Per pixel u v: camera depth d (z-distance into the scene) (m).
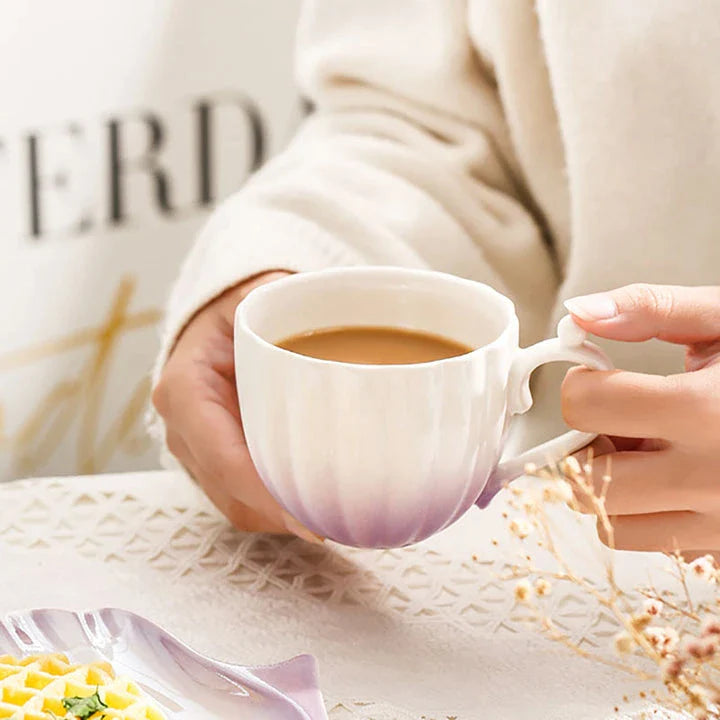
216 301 0.96
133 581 0.91
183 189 1.78
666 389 0.82
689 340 0.85
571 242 1.11
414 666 0.86
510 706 0.84
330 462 0.81
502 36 1.09
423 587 0.91
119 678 0.81
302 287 0.85
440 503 0.82
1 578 0.91
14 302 1.69
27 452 1.78
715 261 1.05
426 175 1.10
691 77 1.02
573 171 1.06
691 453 0.83
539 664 0.86
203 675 0.82
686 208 1.04
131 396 1.84
